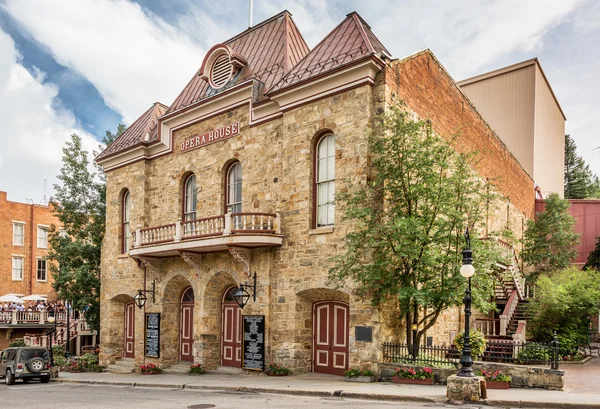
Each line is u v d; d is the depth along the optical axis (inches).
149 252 802.2
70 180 1160.2
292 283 658.8
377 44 662.5
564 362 767.1
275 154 716.0
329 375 629.9
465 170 594.2
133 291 915.4
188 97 904.3
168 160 895.1
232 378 666.2
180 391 602.5
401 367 548.4
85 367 976.9
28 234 1786.4
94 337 1277.1
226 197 792.9
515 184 1210.6
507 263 661.3
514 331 813.9
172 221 869.2
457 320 778.8
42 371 830.5
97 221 1168.2
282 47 798.5
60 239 1144.8
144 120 1028.5
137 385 690.2
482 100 1487.5
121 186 984.3
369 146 596.7
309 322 665.6
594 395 454.3
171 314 855.1
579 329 846.5
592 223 1358.3
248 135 756.0
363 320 582.6
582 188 2325.3
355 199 563.5
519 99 1427.2
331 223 644.1
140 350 872.9
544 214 1226.0
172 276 832.9
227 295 778.8
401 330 611.5
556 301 777.6
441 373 531.5
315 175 666.8
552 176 1603.1
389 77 617.6
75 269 1096.2
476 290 561.9
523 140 1416.1
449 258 552.1
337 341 637.9
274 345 669.9
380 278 548.1
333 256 603.8
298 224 662.5
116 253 973.8
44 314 1380.4
